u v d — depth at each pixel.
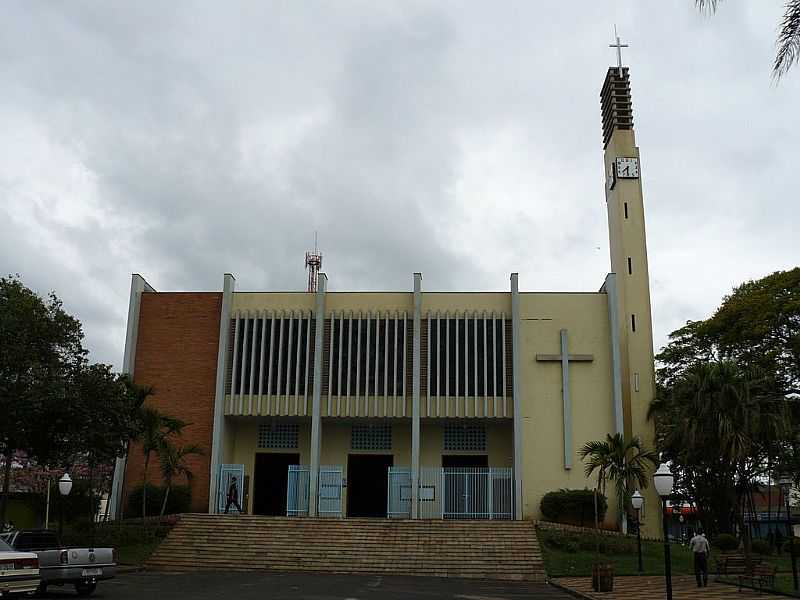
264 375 38.31
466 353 37.81
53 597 18.34
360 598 19.05
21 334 25.45
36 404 24.25
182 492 35.56
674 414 35.84
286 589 21.16
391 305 38.97
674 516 54.00
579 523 35.06
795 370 37.38
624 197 41.03
